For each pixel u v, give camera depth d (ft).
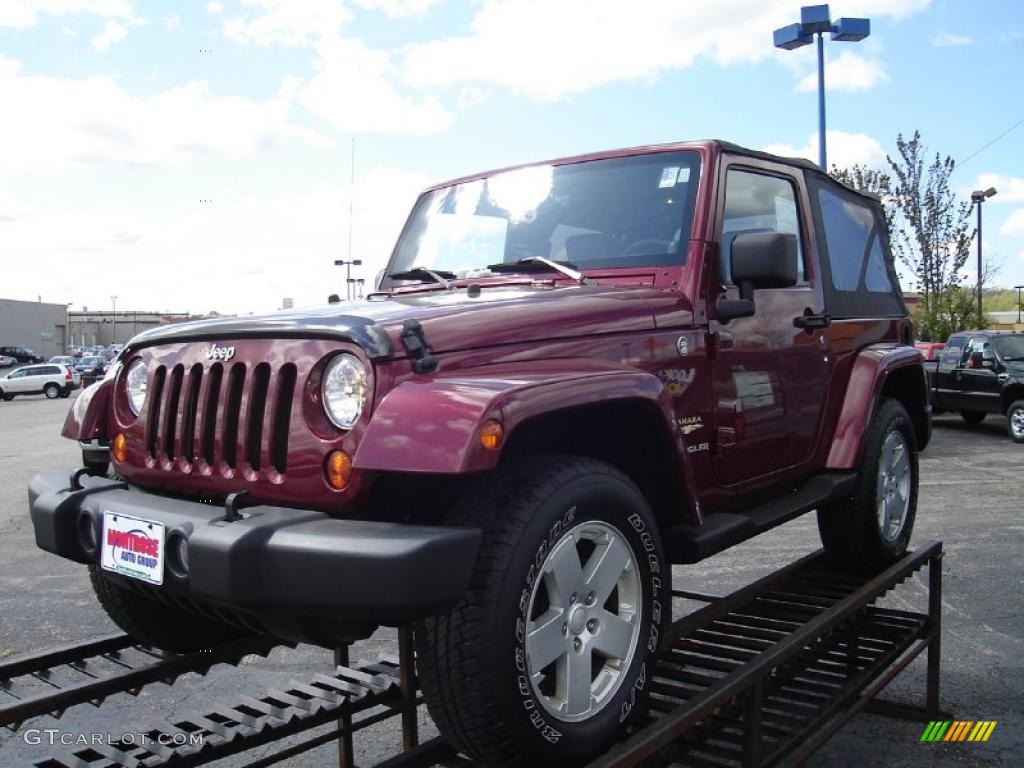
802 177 12.88
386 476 6.97
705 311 10.01
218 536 6.61
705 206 10.29
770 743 9.30
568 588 7.33
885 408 13.65
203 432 7.76
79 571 20.95
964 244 71.31
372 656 14.76
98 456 9.20
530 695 6.89
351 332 6.91
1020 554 20.67
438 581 6.30
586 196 11.16
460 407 6.52
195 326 8.05
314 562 6.34
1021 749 11.07
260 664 14.49
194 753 8.15
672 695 8.77
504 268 10.93
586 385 7.43
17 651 15.31
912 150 71.10
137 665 9.35
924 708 12.07
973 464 35.58
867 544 13.24
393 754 11.37
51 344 264.72
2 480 36.96
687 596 12.96
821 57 48.55
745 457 10.70
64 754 8.20
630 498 7.86
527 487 7.19
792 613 11.48
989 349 45.01
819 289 12.64
